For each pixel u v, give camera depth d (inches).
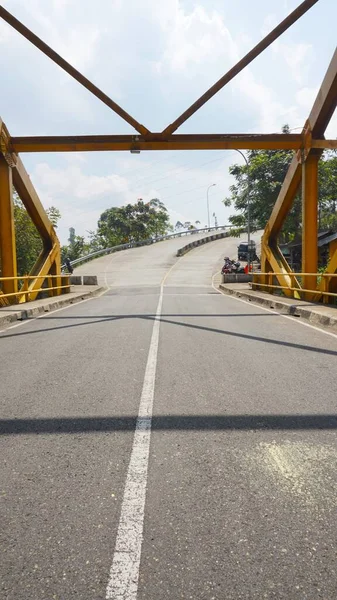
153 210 3538.4
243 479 100.8
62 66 500.7
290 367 212.4
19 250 1322.6
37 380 191.8
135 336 309.4
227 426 134.1
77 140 552.4
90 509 88.6
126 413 146.6
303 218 562.6
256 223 1633.9
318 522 83.7
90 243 3196.4
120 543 77.6
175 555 74.4
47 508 89.2
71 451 117.2
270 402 157.2
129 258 2089.1
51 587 67.3
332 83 467.8
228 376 195.0
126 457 113.0
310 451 115.8
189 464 108.6
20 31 480.4
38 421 140.1
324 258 1199.6
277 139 550.3
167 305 575.5
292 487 97.0
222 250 2288.4
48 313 502.9
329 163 1339.8
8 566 72.1
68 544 77.5
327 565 71.9
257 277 839.7
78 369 211.0
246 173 1435.8
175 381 187.0
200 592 66.0
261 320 407.5
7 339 315.6
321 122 526.0
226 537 79.2
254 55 490.3
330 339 296.4
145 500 91.8
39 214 701.9
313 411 147.3
